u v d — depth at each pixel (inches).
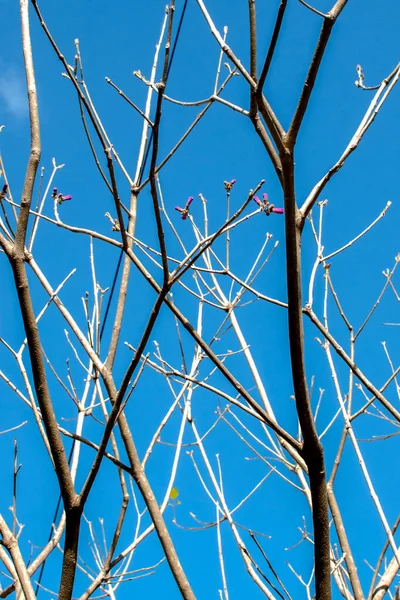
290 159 102.2
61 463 109.7
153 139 103.7
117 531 138.9
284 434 113.7
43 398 109.0
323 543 109.3
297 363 106.0
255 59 108.7
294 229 104.1
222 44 109.4
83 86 133.0
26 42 119.0
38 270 145.3
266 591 145.5
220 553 166.6
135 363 112.3
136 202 161.5
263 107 103.6
